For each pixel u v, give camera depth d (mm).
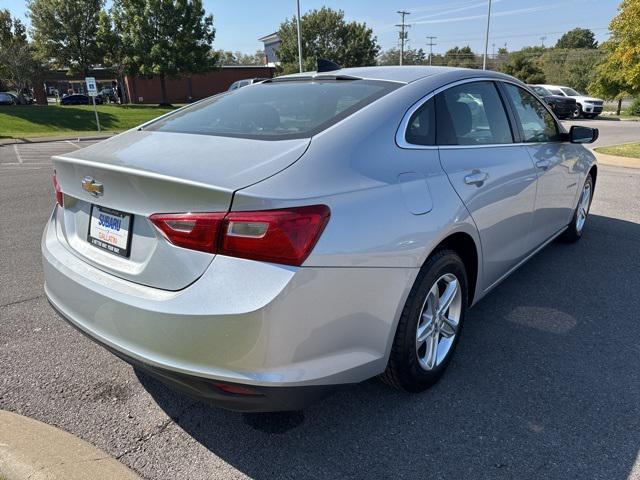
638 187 8164
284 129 2412
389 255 2182
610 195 7531
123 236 2189
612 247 5090
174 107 44500
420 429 2445
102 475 2135
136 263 2131
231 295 1854
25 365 2977
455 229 2588
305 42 47500
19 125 30094
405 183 2348
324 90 2852
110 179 2164
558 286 4125
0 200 7504
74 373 2906
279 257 1863
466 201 2686
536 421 2488
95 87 26047
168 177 1941
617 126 23891
